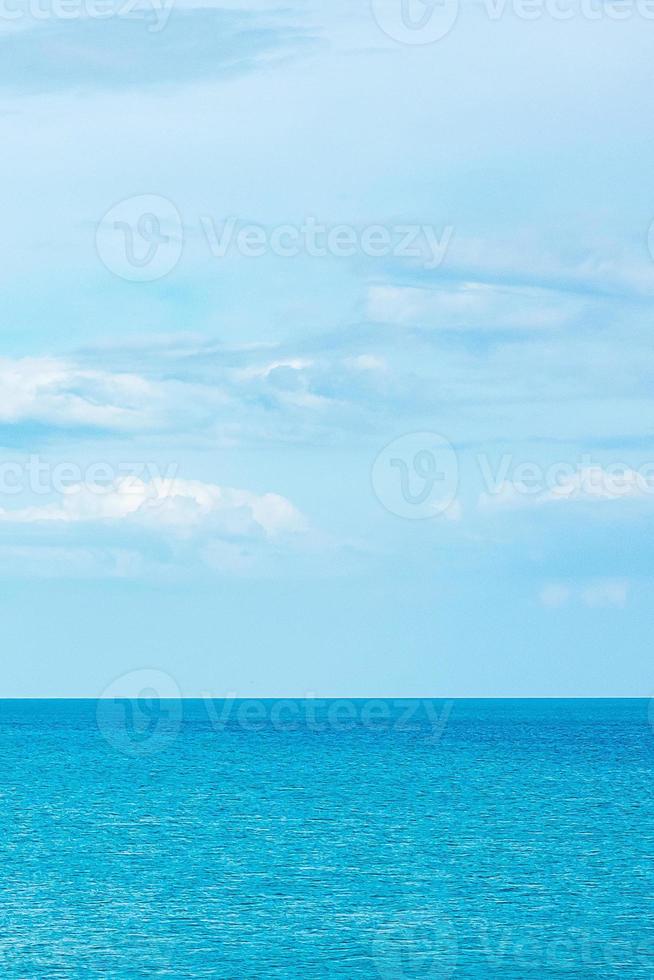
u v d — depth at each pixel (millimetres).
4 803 84125
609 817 76562
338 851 62344
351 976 38500
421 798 87250
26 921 45844
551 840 66500
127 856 60562
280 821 74000
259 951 41438
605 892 51969
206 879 54156
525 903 49781
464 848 63344
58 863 58406
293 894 50875
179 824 72688
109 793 90875
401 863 58625
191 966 39562
